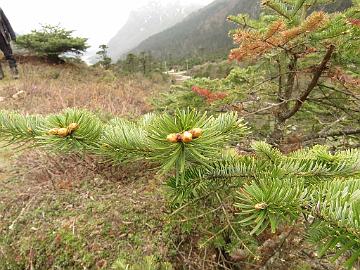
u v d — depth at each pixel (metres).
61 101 6.75
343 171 1.16
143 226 2.92
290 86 3.95
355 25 2.60
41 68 12.65
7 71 11.26
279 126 4.09
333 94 4.20
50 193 3.46
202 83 4.25
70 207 3.27
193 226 2.08
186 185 1.21
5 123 1.26
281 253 2.05
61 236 2.93
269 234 2.13
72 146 1.14
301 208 0.86
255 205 0.80
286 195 0.83
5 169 4.09
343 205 0.80
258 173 1.21
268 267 2.02
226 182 1.33
